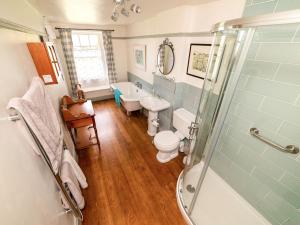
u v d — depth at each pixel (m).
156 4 1.97
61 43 3.75
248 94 1.48
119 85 4.47
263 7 1.27
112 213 1.74
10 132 0.81
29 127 0.88
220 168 1.98
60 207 1.29
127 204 1.84
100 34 4.19
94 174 2.25
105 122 3.68
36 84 1.18
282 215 1.39
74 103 2.68
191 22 2.13
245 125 1.57
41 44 1.43
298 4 1.06
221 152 1.91
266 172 1.45
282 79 1.20
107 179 2.16
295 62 1.11
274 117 1.31
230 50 1.33
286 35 1.12
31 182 0.90
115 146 2.84
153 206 1.82
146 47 3.33
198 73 2.20
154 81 3.22
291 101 1.18
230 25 1.13
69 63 3.97
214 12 1.79
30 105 0.93
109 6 1.98
